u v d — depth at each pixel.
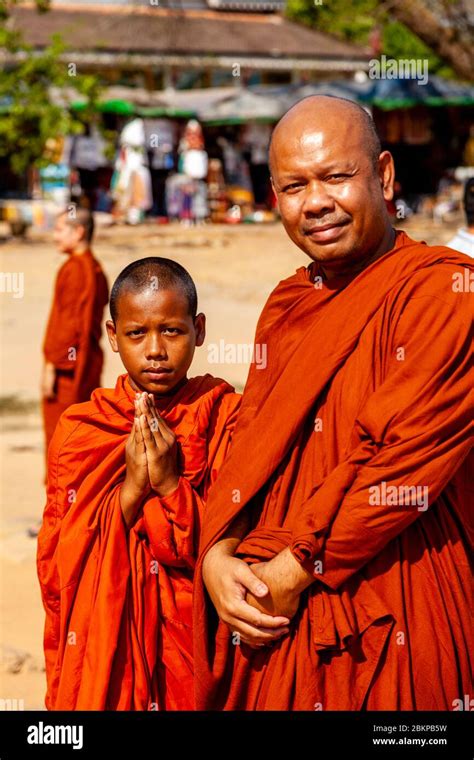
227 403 3.72
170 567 3.61
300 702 3.15
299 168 3.16
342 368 3.14
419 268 3.11
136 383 3.67
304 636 3.16
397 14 16.98
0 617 6.33
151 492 3.55
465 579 3.17
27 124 25.59
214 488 3.33
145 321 3.56
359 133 3.19
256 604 3.14
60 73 25.36
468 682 3.17
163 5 31.66
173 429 3.65
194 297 3.69
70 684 3.53
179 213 31.98
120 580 3.53
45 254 24.31
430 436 2.96
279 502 3.24
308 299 3.31
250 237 27.48
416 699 3.10
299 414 3.16
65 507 3.70
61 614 3.59
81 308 7.88
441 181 33.41
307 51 38.50
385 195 3.33
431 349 2.99
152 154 32.97
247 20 40.00
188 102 33.34
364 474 2.99
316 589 3.14
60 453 3.71
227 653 3.34
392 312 3.09
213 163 33.06
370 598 3.10
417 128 32.66
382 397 3.01
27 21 34.72
